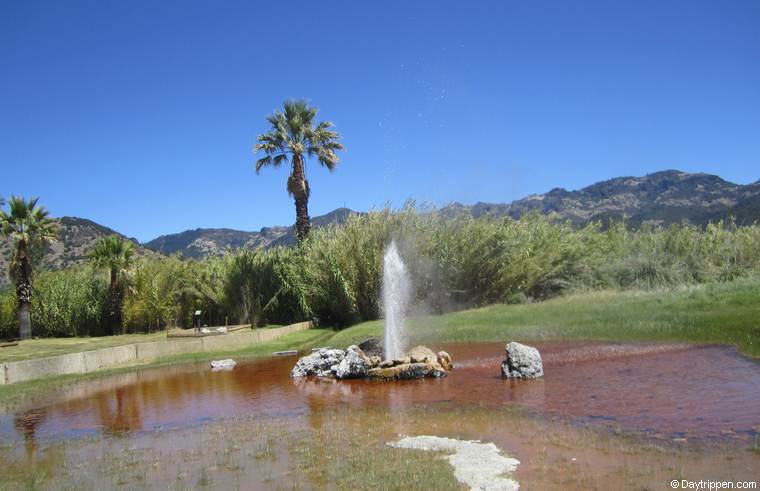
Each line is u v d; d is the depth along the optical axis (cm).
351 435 862
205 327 2975
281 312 3394
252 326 3269
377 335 2155
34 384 1537
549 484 610
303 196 3412
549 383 1155
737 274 2991
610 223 3916
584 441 755
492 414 939
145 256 3659
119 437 949
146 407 1201
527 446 753
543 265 3123
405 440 816
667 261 3133
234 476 701
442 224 3156
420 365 1338
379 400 1125
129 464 779
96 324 3409
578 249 3250
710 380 1052
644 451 697
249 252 3419
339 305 3036
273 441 850
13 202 3173
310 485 650
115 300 3309
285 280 3256
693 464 641
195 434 932
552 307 2314
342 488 632
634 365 1248
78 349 2391
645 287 2895
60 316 3353
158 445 878
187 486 672
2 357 2148
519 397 1052
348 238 3039
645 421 828
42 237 3216
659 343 1491
